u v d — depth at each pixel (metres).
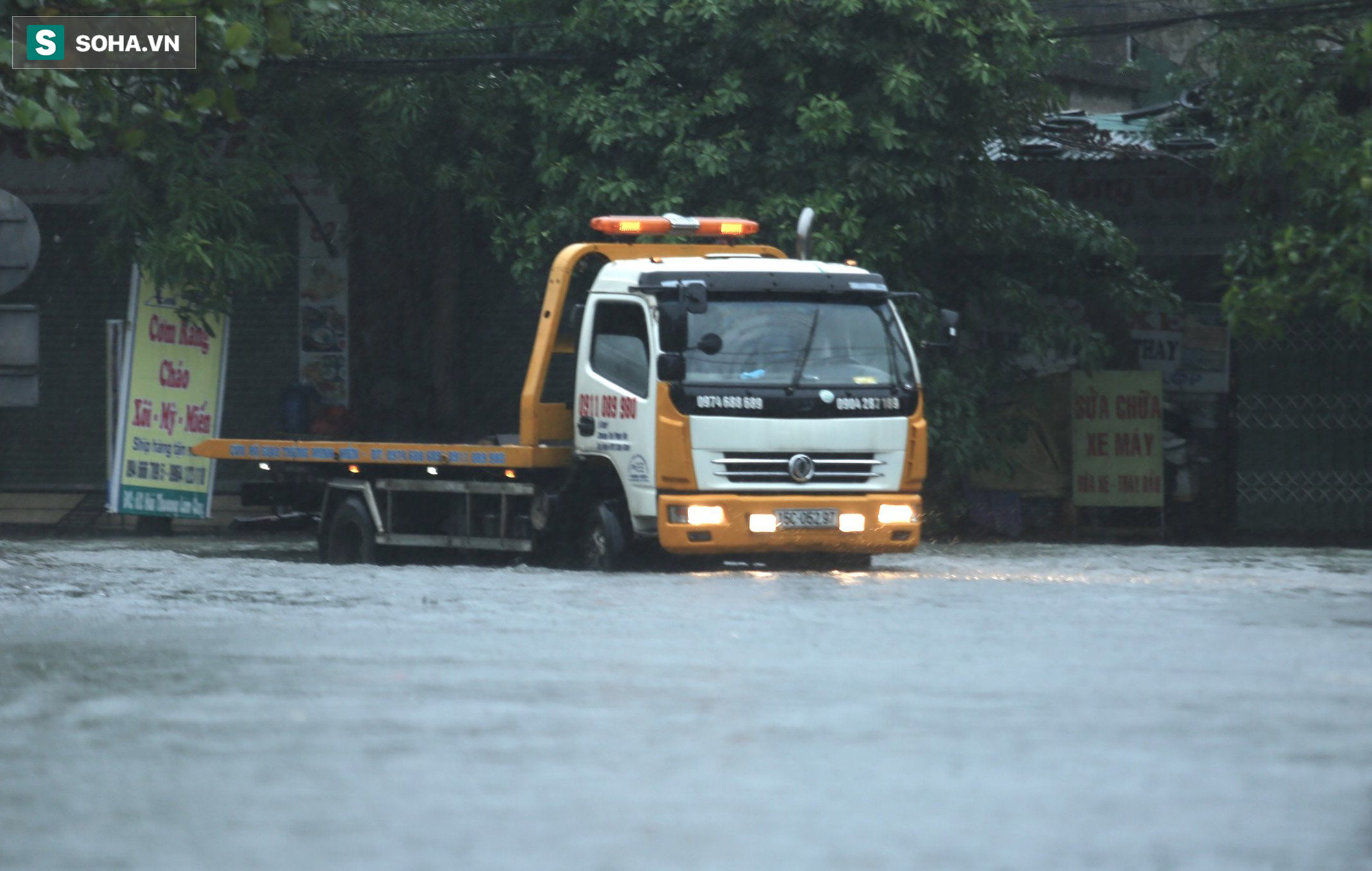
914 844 16.83
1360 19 68.56
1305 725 23.11
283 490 67.00
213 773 20.12
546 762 20.73
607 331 53.34
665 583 44.44
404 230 85.75
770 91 68.50
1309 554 58.03
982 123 69.88
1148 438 81.06
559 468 56.16
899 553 52.59
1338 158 64.31
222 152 78.38
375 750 21.48
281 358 87.25
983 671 27.92
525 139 74.75
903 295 52.81
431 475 59.72
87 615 37.22
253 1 50.19
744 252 59.94
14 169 86.62
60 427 88.44
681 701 25.03
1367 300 63.50
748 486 50.00
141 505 77.25
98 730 22.80
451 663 29.11
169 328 77.50
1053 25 69.56
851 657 29.67
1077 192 82.38
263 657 29.78
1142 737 22.23
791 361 50.91
